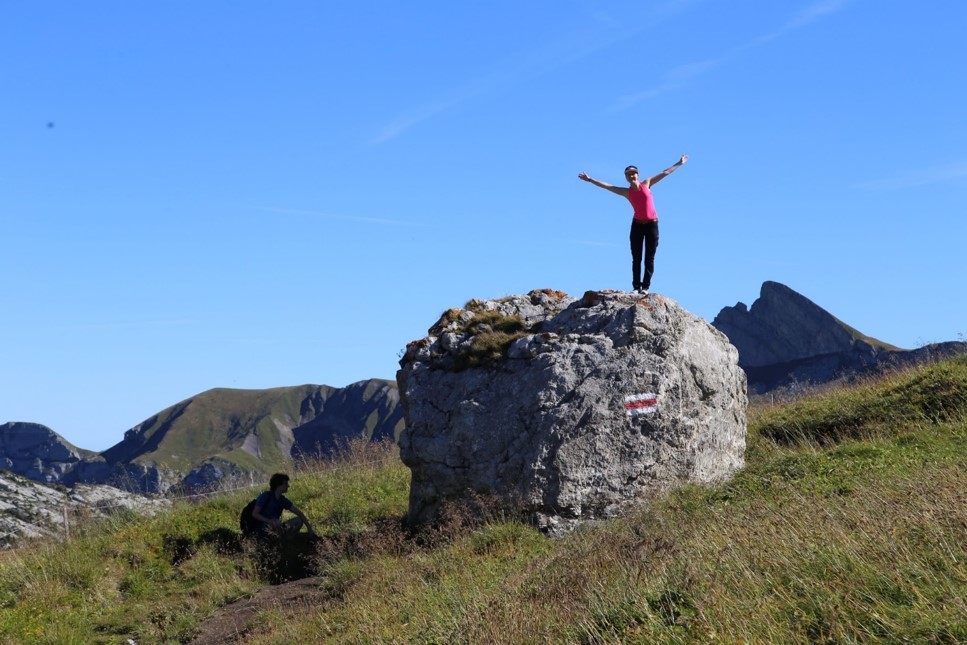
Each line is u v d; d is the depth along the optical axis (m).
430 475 13.30
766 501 9.97
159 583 13.05
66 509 15.89
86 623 11.57
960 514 6.88
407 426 13.70
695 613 6.26
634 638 6.25
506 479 12.60
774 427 17.33
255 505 14.09
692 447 13.09
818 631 5.74
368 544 12.38
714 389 13.72
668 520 10.30
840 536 6.99
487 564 10.49
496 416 13.02
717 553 7.26
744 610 6.04
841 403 17.73
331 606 10.60
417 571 10.88
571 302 14.75
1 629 11.12
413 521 13.50
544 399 12.70
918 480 8.95
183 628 11.16
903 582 5.93
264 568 12.99
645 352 12.97
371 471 17.89
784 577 6.62
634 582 7.30
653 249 14.01
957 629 5.19
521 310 14.91
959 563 6.12
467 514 12.60
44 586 12.42
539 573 9.05
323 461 18.83
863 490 8.95
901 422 15.38
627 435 12.59
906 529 6.98
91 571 12.93
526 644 7.07
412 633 8.58
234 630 10.80
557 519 12.24
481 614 8.01
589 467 12.41
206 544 14.09
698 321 14.33
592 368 12.88
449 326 14.72
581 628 6.85
